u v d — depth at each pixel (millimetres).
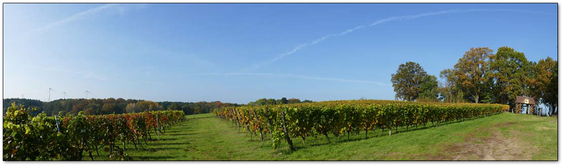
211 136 16359
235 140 14055
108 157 9398
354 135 14039
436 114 20000
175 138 15672
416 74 66625
